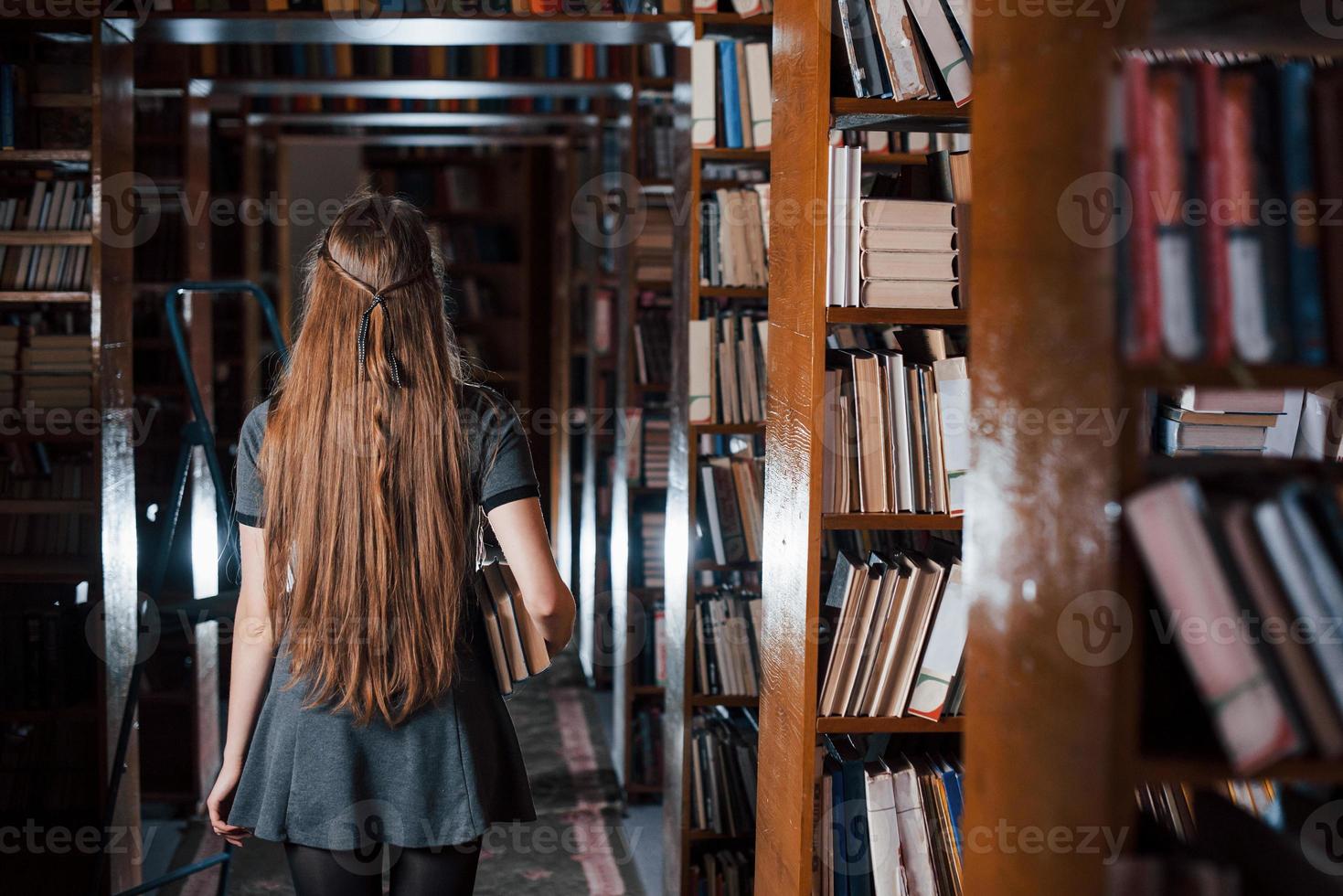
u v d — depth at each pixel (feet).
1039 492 3.48
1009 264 3.73
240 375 17.83
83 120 9.88
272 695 4.91
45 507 10.16
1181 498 3.08
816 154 5.66
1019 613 3.60
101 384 9.30
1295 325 3.20
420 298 5.04
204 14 9.59
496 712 5.12
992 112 3.87
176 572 13.53
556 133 19.45
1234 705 3.05
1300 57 3.65
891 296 5.79
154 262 13.61
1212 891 3.25
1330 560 3.08
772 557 6.54
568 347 19.45
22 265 9.61
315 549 4.76
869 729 5.82
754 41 9.36
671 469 10.22
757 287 9.43
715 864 9.36
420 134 19.47
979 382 3.98
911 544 7.22
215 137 17.10
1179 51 4.11
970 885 3.98
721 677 9.39
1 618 9.70
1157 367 3.10
